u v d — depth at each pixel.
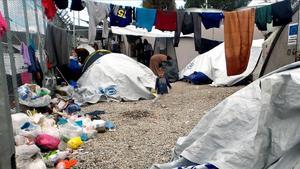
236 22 8.29
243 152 2.80
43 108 6.62
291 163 2.46
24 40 6.79
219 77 13.02
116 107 8.54
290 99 2.44
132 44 19.73
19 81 6.40
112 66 10.23
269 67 9.99
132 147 5.11
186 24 8.65
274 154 2.57
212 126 3.28
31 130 4.84
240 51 8.36
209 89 11.74
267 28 9.56
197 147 3.31
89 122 6.19
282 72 2.82
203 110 7.81
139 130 6.09
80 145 5.20
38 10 8.48
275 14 7.86
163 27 8.47
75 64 10.74
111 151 4.95
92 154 4.84
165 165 3.49
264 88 2.56
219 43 14.53
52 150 4.84
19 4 6.54
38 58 7.80
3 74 2.47
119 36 20.31
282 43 9.09
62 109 7.50
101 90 9.69
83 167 4.35
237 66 8.44
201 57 14.72
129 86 9.89
